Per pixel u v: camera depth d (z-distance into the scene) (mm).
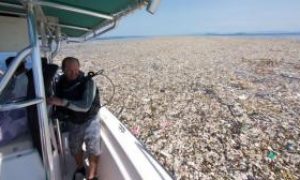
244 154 7051
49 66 2223
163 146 7668
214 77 18453
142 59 30938
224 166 6512
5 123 1895
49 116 2264
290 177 5902
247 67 22766
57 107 2678
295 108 11016
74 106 2447
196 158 6934
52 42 3504
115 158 2234
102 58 32406
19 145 1914
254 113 10383
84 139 2725
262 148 7344
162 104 11914
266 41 58062
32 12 1562
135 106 11711
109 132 2748
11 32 2721
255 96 13055
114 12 2314
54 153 2248
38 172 1875
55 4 1935
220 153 7145
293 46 43562
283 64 23766
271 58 28156
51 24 2830
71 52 40844
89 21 3045
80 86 2619
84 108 2521
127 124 9508
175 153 7223
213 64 25312
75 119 2664
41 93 1669
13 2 2113
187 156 7039
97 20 2895
